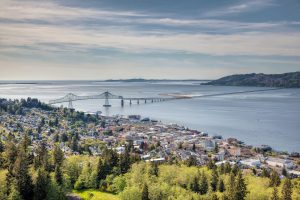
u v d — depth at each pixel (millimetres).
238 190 139500
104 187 163000
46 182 137000
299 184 171500
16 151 160750
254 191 151750
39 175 135875
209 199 144875
